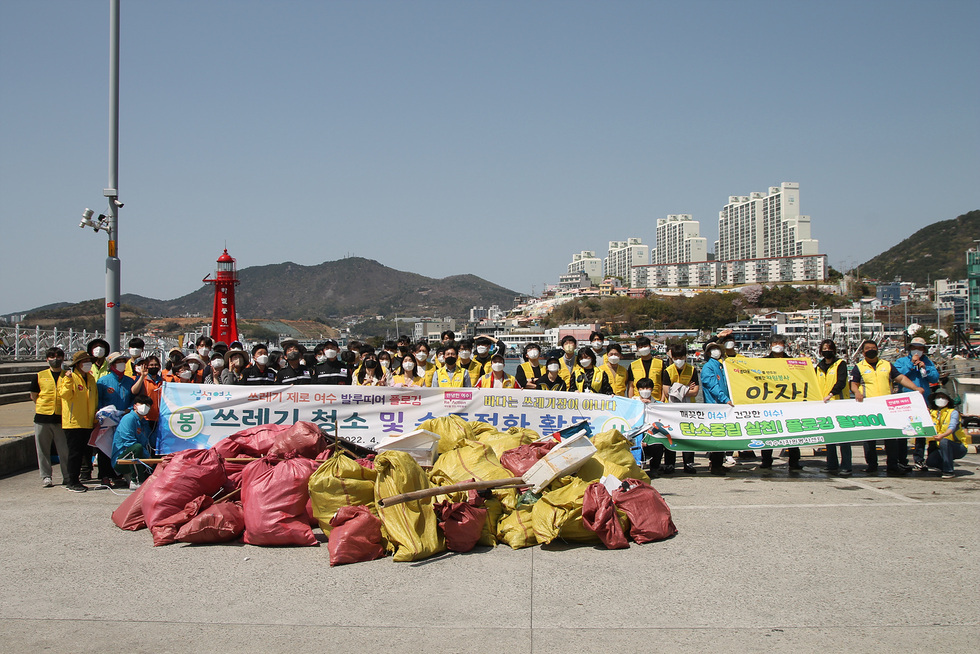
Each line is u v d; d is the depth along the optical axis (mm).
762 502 7840
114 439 8562
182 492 6680
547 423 9133
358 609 4812
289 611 4785
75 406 8641
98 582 5375
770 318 163250
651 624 4512
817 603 4836
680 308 197875
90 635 4418
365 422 8961
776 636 4312
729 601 4891
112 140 14258
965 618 4562
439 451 7418
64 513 7496
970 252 133000
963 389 13656
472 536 6090
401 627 4504
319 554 6051
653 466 9766
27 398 18484
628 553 6016
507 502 6637
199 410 8781
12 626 4562
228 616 4711
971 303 132750
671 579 5344
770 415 9492
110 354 9930
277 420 8875
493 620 4602
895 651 4098
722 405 9492
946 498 7996
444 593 5098
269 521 6227
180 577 5484
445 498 6391
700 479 9320
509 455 7109
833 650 4113
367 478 6371
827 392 10008
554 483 6562
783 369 10148
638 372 10133
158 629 4508
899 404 9383
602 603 4879
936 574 5391
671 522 6531
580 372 10133
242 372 9961
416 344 12016
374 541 5945
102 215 14180
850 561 5719
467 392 9094
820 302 196125
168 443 8695
